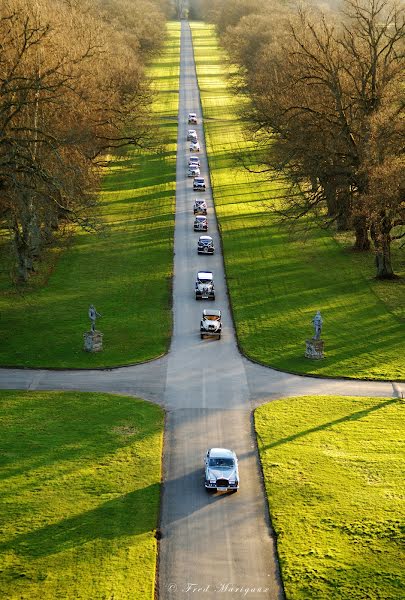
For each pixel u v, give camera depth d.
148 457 43.72
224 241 91.88
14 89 62.91
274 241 91.69
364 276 79.19
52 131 72.44
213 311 65.19
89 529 36.47
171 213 103.81
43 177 60.91
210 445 45.72
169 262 84.38
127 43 165.62
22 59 70.31
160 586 32.59
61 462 42.97
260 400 52.19
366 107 77.81
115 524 36.91
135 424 47.97
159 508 38.62
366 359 59.03
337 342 62.41
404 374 56.38
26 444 45.12
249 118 96.19
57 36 81.31
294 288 75.88
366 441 45.97
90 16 126.31
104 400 51.62
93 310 60.09
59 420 48.47
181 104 178.62
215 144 144.75
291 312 69.31
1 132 62.59
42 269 81.31
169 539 36.03
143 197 112.25
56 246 89.12
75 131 73.31
